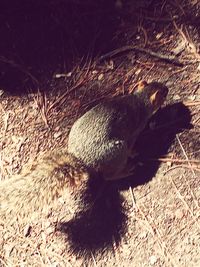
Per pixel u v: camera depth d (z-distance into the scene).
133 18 1.10
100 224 0.98
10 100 1.13
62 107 1.09
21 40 1.16
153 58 1.07
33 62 1.14
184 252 0.91
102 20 1.12
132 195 0.98
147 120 1.02
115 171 0.98
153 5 1.10
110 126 0.96
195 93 1.02
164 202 0.96
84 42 1.12
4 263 1.00
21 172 1.03
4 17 1.18
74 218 1.00
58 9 1.16
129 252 0.95
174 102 1.02
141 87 1.02
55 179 0.93
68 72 1.11
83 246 0.98
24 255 1.00
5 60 1.16
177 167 0.97
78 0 1.15
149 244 0.94
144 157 1.00
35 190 0.94
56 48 1.14
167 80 1.04
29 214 1.01
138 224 0.96
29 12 1.17
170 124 1.01
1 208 1.02
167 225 0.94
